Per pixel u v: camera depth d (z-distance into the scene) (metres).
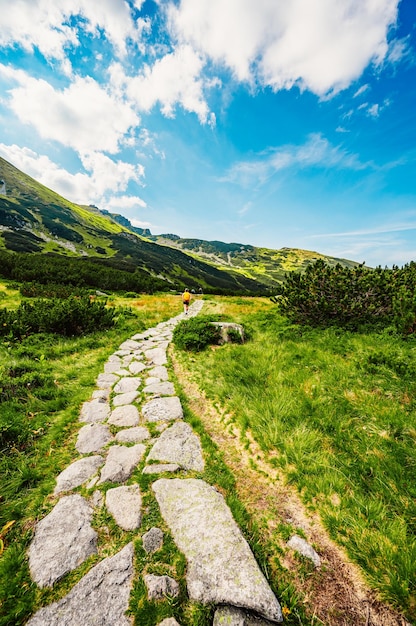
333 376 5.11
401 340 6.60
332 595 1.97
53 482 2.93
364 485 2.84
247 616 1.83
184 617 1.82
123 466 3.21
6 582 1.94
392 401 4.17
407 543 2.18
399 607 1.85
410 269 9.15
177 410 4.51
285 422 3.89
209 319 9.23
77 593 1.90
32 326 8.33
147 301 20.95
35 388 4.89
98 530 2.40
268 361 6.15
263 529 2.50
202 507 2.62
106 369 6.35
